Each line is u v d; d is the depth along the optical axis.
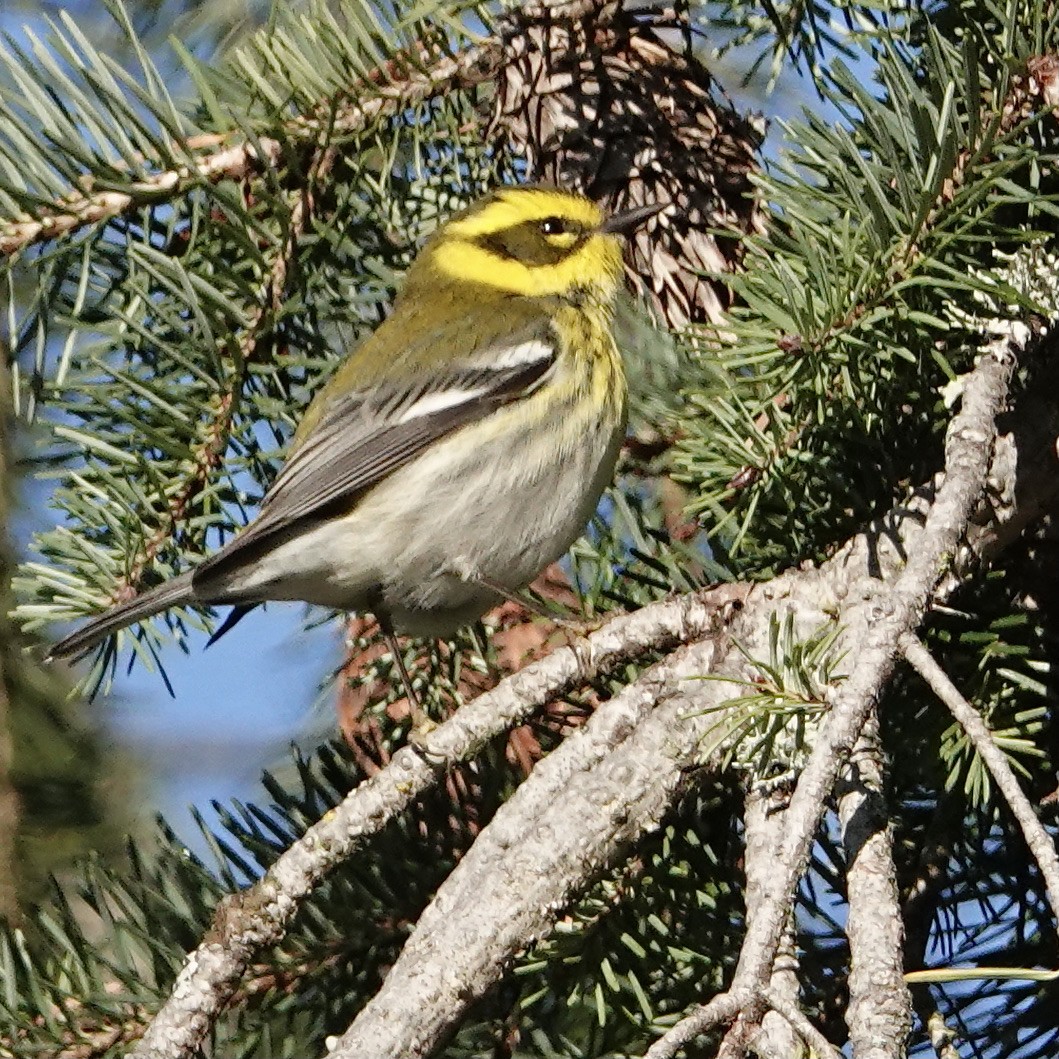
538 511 9.69
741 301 9.36
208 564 8.44
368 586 9.69
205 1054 8.23
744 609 7.52
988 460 6.80
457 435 9.70
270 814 11.16
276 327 8.95
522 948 6.88
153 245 8.62
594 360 9.67
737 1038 5.38
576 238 9.77
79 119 8.21
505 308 9.96
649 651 7.49
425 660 9.90
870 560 7.44
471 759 7.42
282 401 8.81
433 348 9.79
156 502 8.60
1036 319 7.24
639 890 7.68
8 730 10.27
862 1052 5.43
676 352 9.18
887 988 5.63
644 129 9.77
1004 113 7.25
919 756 7.94
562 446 9.56
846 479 7.96
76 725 10.46
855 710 5.88
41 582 8.54
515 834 7.03
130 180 8.17
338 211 8.61
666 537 8.42
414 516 9.61
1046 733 8.00
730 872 7.89
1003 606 8.02
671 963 7.72
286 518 9.10
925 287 7.33
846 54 8.58
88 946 7.73
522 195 9.73
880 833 6.20
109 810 10.40
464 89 9.01
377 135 8.75
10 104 8.29
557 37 9.51
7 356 10.03
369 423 9.59
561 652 7.53
